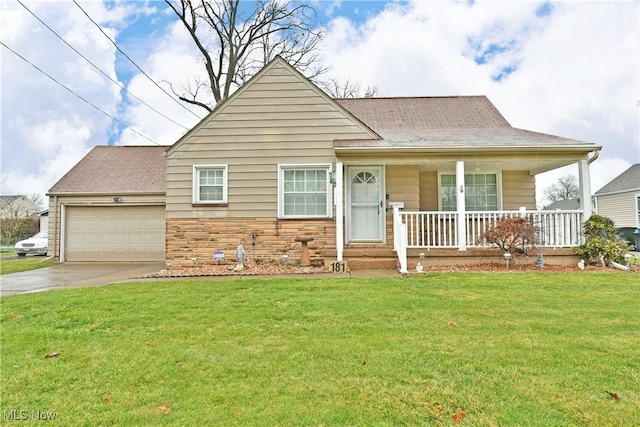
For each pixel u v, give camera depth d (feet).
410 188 32.99
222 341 13.09
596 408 8.41
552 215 29.22
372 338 13.07
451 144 28.68
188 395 9.29
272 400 8.95
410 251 29.17
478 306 16.94
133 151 53.72
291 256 32.53
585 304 17.16
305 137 33.01
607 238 28.32
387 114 40.57
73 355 12.03
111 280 28.12
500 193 36.22
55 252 46.50
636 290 19.89
